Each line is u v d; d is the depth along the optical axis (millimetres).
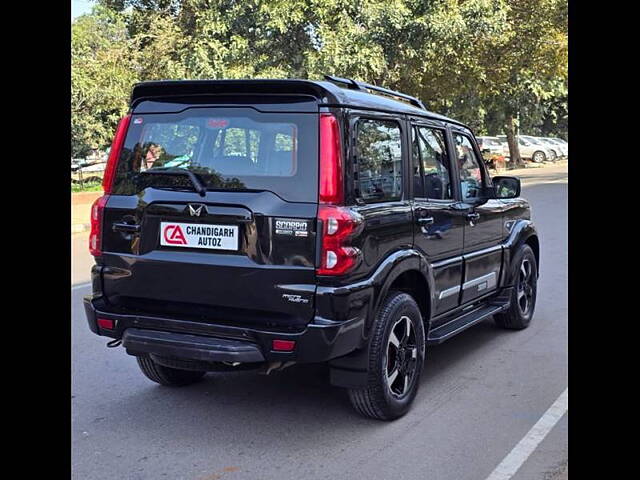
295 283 3902
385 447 4129
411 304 4543
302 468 3859
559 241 12227
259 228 3949
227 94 4207
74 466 3883
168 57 18547
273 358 3926
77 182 22875
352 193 4043
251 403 4883
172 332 4176
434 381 5316
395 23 17172
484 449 4098
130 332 4234
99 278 4449
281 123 4047
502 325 6840
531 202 18594
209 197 4078
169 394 5074
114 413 4688
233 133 4156
